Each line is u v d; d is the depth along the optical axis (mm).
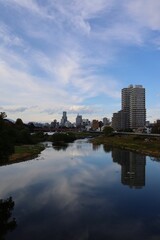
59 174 71750
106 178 68000
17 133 159250
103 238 33688
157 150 132500
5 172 73625
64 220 39031
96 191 54844
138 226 37188
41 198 49219
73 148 156000
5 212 41906
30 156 108625
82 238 33625
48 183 60906
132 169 82812
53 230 35688
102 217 40312
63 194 52125
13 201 47375
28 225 37250
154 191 55188
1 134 49188
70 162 94875
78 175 70875
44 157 107875
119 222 38531
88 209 43719
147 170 81438
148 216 40875
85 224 37719
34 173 72438
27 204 45812
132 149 150000
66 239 33312
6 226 36750
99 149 151000
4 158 48781
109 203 46969
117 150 145875
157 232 35406
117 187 58469
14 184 59594
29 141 167375
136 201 48250
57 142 193375
